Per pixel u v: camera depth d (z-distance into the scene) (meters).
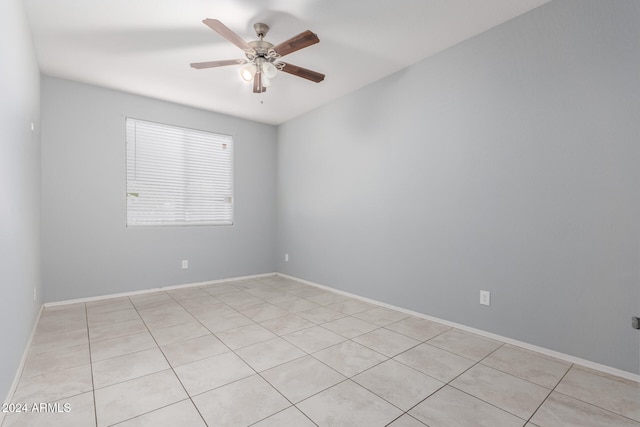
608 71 1.97
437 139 2.89
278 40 2.71
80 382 1.85
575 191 2.10
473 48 2.63
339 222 3.99
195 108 4.33
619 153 1.93
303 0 2.18
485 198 2.56
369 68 3.20
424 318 3.01
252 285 4.42
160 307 3.35
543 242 2.25
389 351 2.29
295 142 4.76
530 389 1.80
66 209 3.43
